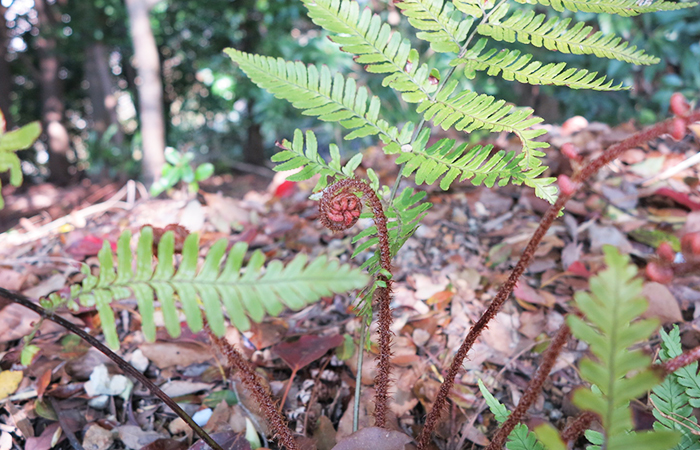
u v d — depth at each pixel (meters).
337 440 0.32
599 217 0.53
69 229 0.65
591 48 0.25
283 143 0.26
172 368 0.38
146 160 1.43
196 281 0.17
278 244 0.57
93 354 0.38
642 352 0.13
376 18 0.26
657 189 0.53
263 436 0.32
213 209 0.60
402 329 0.42
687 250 0.15
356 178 0.22
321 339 0.37
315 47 1.07
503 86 1.06
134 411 0.35
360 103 0.26
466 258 0.51
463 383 0.37
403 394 0.35
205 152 3.64
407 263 0.51
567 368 0.37
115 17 2.32
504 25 0.26
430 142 0.73
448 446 0.32
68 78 3.59
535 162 0.24
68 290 0.47
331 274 0.16
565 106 1.17
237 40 2.69
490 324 0.42
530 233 0.53
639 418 0.28
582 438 0.31
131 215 0.67
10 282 0.46
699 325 0.37
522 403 0.21
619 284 0.13
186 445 0.31
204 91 3.35
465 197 0.62
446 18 0.26
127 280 0.18
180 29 2.78
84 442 0.32
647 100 1.08
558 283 0.46
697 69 0.90
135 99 3.46
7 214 1.61
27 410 0.34
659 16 0.89
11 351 0.38
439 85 0.26
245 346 0.40
